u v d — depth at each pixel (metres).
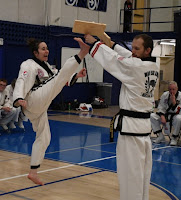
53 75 4.57
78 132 10.66
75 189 5.41
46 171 6.36
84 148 8.50
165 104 9.29
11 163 6.88
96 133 10.59
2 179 5.80
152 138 9.97
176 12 13.74
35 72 4.64
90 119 13.50
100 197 5.09
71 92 17.41
